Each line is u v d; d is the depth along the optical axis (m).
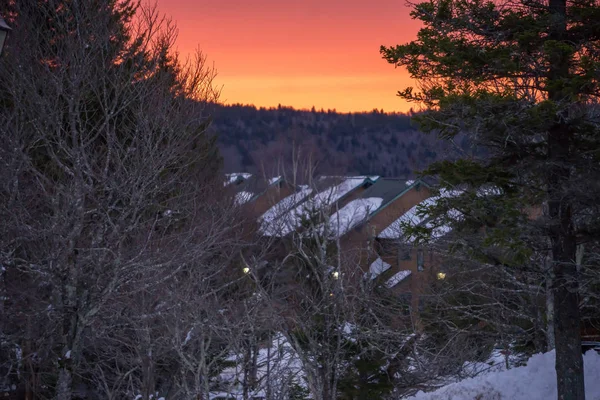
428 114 13.93
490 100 12.53
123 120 21.84
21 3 22.80
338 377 20.23
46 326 20.34
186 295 19.23
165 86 22.77
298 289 21.11
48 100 20.81
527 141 14.30
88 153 21.17
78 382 22.58
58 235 19.58
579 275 13.85
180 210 22.61
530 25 13.46
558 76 13.22
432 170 14.36
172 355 20.97
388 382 20.55
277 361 20.95
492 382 16.69
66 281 19.45
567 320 13.84
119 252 19.25
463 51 13.85
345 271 22.45
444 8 13.85
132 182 20.19
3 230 19.48
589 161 13.16
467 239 14.80
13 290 19.91
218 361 22.05
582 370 13.82
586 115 13.83
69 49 20.98
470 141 14.17
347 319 21.41
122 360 20.52
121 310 20.39
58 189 19.83
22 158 19.75
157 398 20.11
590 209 13.70
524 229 13.12
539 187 14.16
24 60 21.22
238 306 21.16
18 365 20.45
